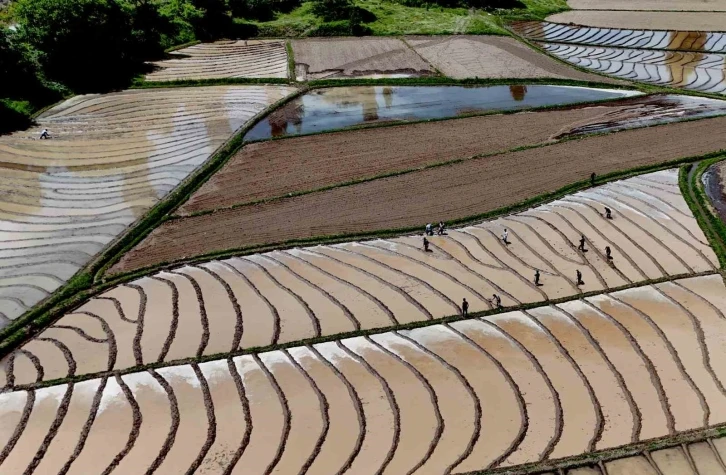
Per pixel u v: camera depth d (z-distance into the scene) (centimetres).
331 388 2777
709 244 3781
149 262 3731
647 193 4350
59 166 4769
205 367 2897
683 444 2425
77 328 3195
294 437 2528
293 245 3850
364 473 2344
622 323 3130
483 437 2508
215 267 3656
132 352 3006
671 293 3347
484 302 3303
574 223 4000
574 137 5172
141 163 4847
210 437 2534
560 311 3222
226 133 5344
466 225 4028
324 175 4659
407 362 2911
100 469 2406
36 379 2875
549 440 2480
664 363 2875
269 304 3312
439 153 4956
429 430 2547
